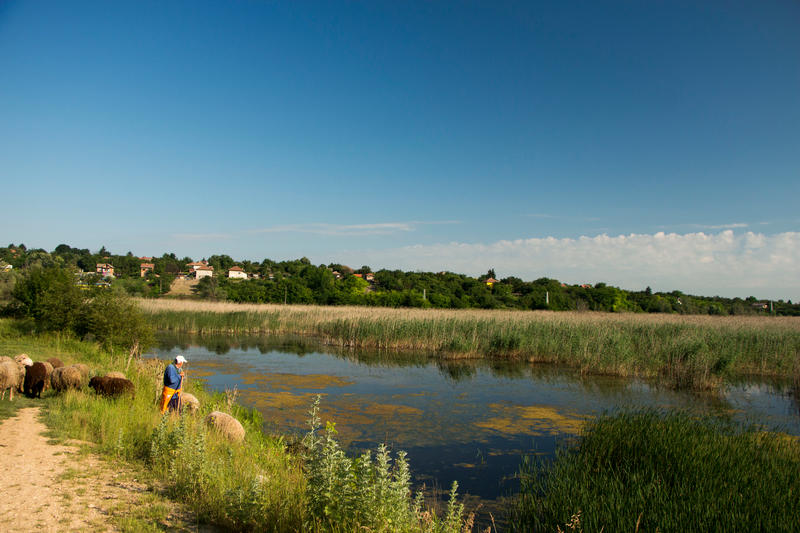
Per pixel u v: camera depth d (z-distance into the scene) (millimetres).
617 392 17375
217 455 7809
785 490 6984
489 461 10031
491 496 8203
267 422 12641
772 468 7875
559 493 7359
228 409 12258
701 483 7227
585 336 25062
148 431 8641
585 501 6879
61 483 6461
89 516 5523
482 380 19750
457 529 5188
